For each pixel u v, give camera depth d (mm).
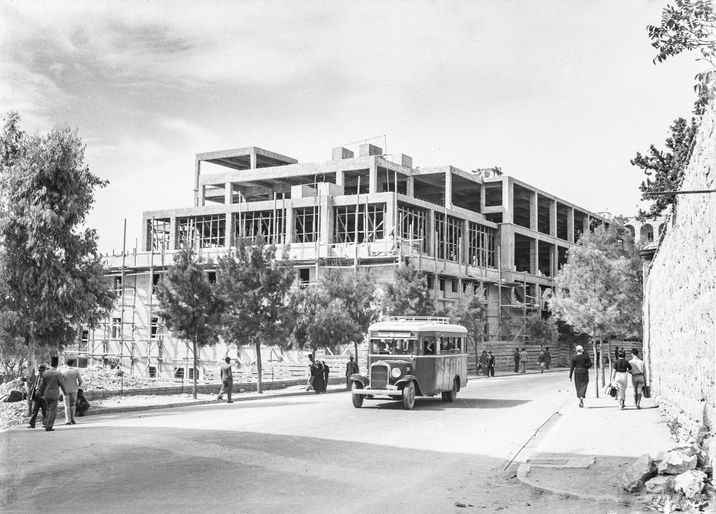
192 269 30344
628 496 9664
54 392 17297
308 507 9000
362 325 43125
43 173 21281
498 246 76312
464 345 28500
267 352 58688
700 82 9305
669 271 19016
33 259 21156
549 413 22062
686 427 15422
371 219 69125
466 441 15547
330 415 21234
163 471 11422
